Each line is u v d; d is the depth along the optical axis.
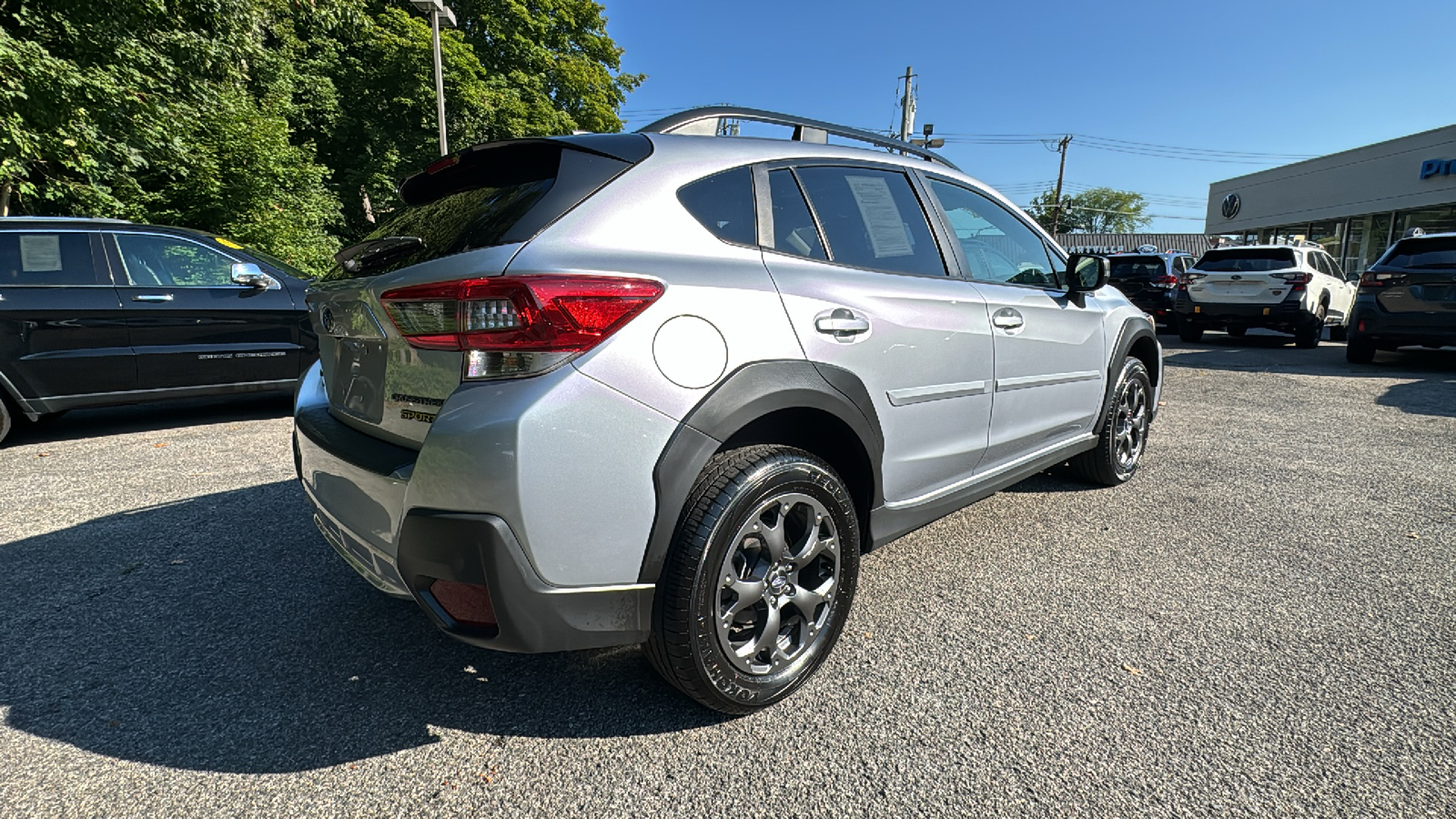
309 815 1.63
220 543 3.21
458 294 1.64
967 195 3.07
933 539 3.30
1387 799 1.66
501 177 2.11
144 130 9.26
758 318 1.94
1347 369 8.84
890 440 2.36
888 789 1.71
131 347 5.22
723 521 1.81
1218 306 11.43
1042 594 2.72
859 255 2.41
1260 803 1.65
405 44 19.83
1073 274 3.36
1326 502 3.78
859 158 2.60
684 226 1.96
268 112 13.55
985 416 2.82
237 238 11.73
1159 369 4.38
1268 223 24.47
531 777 1.76
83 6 8.33
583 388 1.63
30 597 2.70
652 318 1.73
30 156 8.02
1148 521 3.51
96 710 2.02
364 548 1.92
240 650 2.34
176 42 9.44
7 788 1.71
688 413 1.77
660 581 1.80
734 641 1.99
